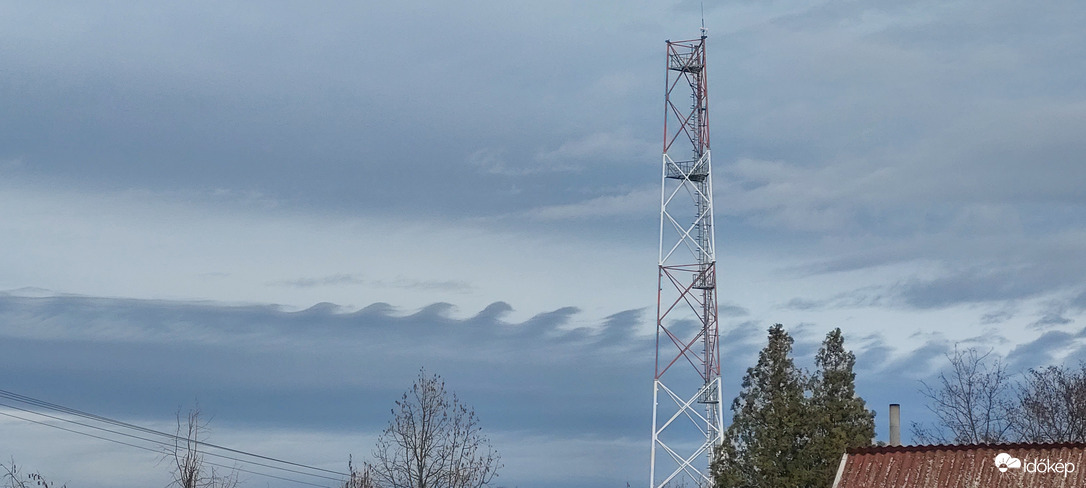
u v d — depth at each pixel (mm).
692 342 63500
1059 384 64625
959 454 40125
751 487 49562
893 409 48469
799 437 49625
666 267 64625
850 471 40906
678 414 62875
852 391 50656
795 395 49938
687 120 65812
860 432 49688
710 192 64750
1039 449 39531
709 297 63812
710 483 52469
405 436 57750
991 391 65188
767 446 49375
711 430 62250
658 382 63438
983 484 38969
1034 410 63781
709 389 62562
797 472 48406
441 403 58688
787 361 51156
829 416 49375
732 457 50406
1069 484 38219
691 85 66188
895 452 40969
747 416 50719
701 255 64375
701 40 66250
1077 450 39125
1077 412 62781
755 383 51250
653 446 62688
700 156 65312
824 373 51219
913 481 39781
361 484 57219
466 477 57406
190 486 55219
